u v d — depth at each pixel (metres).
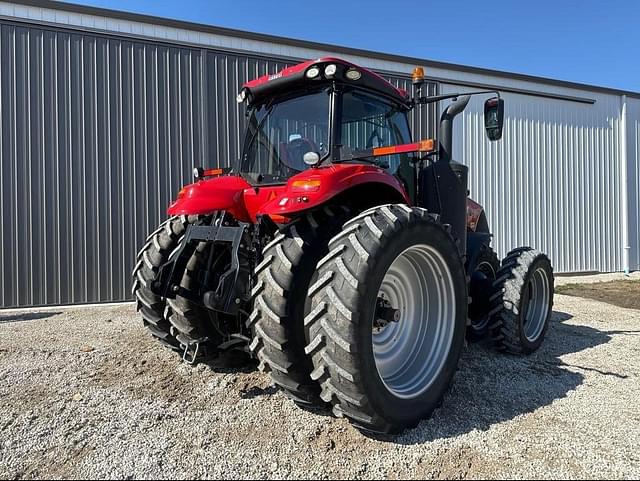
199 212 2.79
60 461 2.10
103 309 6.15
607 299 7.05
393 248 2.34
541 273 4.14
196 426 2.43
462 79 9.27
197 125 7.23
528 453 2.21
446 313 2.76
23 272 6.38
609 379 3.26
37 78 6.47
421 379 2.60
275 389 2.92
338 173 2.50
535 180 10.05
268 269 2.39
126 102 6.86
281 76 3.03
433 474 2.02
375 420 2.22
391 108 3.42
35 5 6.42
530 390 3.03
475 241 4.10
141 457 2.12
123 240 6.84
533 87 9.96
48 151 6.51
